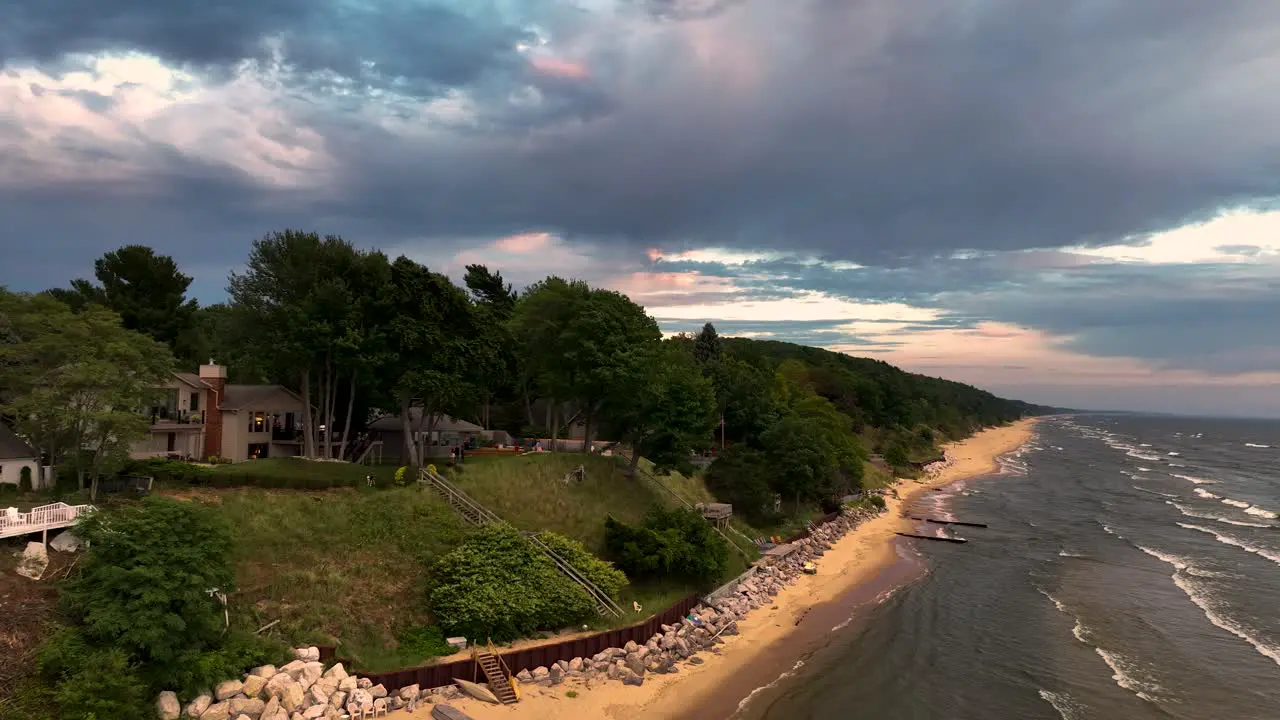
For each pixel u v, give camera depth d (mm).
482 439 77750
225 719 27406
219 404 58969
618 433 69875
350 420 62969
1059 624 47875
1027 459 189375
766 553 61969
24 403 36375
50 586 28766
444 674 33125
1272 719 34188
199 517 30844
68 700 23812
